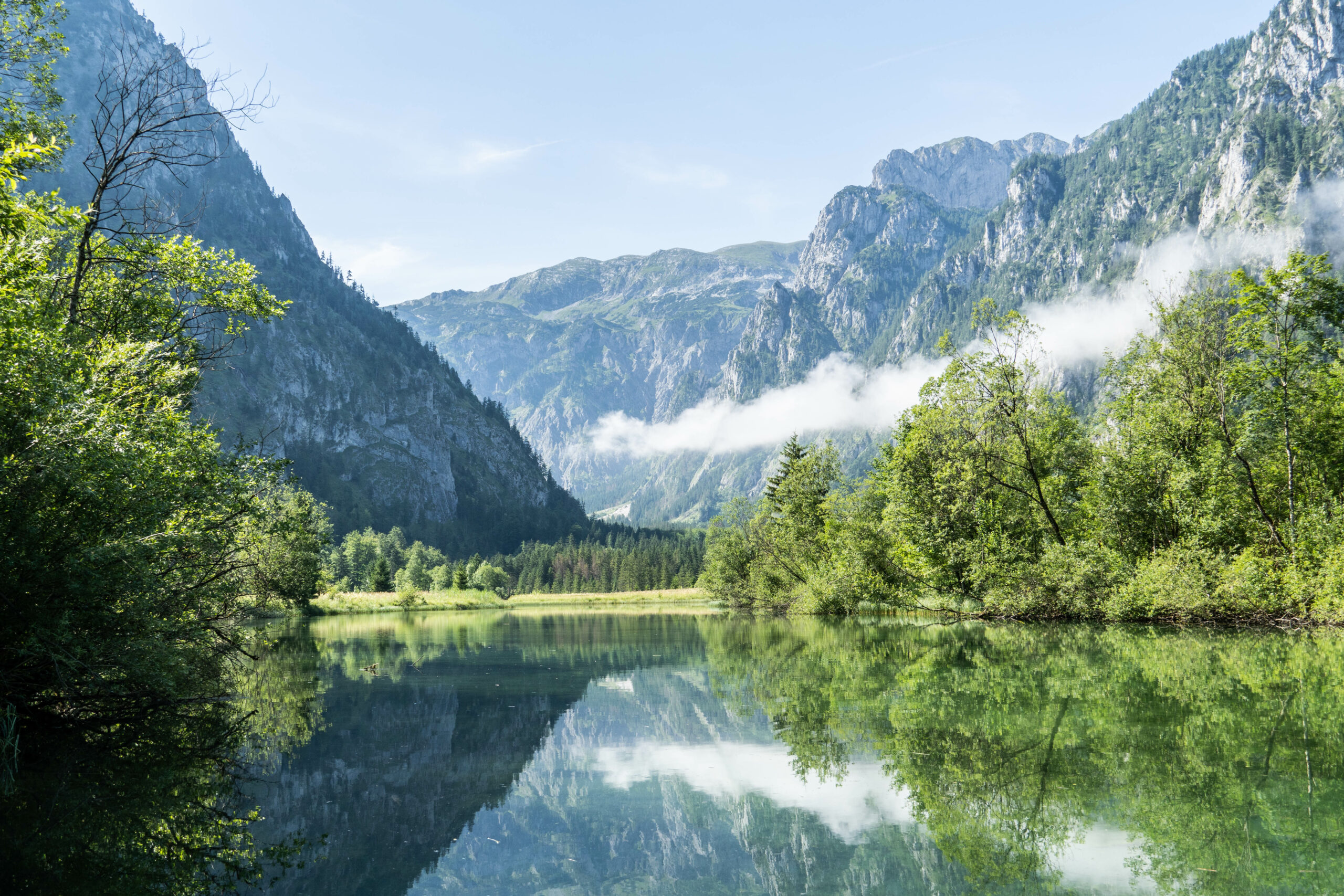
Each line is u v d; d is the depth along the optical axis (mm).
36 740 14594
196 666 19359
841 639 32969
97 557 12625
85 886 7781
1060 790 10219
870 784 10969
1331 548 30125
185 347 18688
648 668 25734
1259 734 12914
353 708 18406
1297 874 7285
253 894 7707
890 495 43625
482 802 10859
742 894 7414
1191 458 35844
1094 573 35500
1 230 11602
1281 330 32406
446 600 101750
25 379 12141
